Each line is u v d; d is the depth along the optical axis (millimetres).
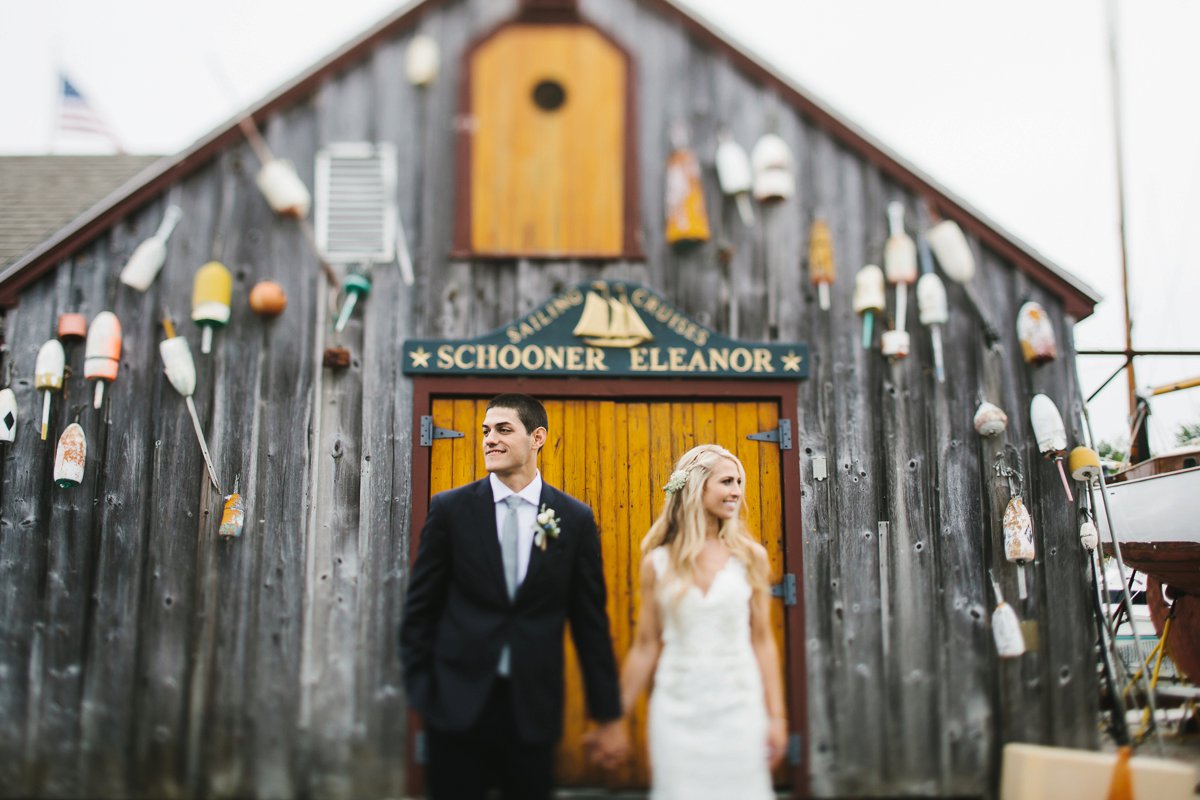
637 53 5527
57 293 5078
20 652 4695
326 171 5312
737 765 3289
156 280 5125
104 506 4852
